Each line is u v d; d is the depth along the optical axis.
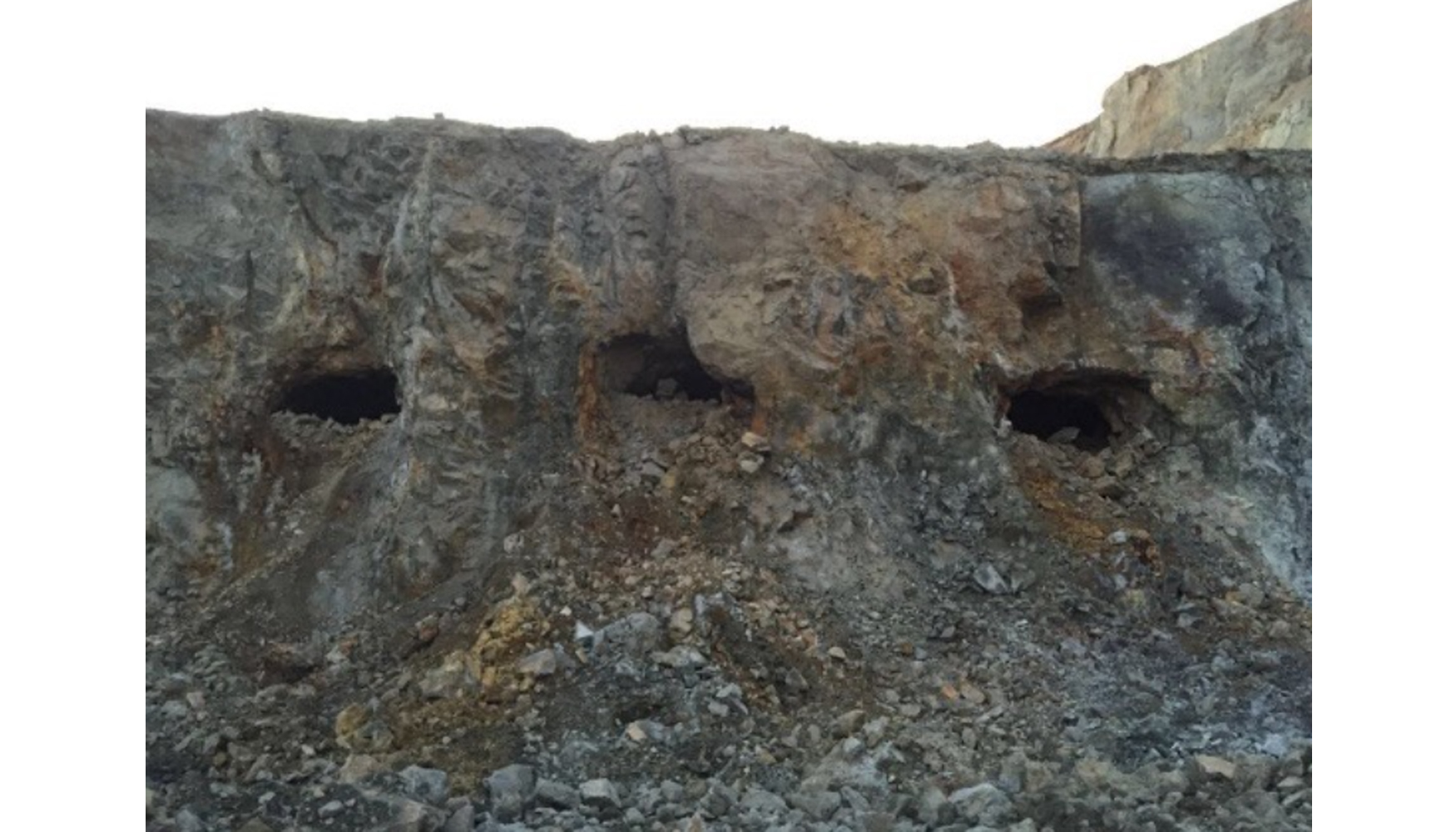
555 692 6.82
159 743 6.63
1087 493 9.01
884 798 6.02
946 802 5.79
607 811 5.83
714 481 8.50
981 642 7.70
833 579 8.10
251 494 9.01
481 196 9.12
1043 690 7.29
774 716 6.86
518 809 5.85
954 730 6.88
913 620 7.88
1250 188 10.16
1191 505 9.12
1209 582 8.48
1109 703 7.18
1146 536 8.49
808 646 7.47
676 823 5.66
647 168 9.26
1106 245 9.82
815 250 9.09
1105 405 9.82
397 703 6.82
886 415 8.85
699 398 9.41
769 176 9.16
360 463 9.01
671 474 8.51
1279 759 6.45
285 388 9.43
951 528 8.48
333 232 9.39
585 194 9.31
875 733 6.61
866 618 7.87
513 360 8.84
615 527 8.12
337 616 8.05
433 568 8.13
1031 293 9.47
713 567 7.84
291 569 8.39
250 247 9.38
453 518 8.30
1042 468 9.09
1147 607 8.02
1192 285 9.70
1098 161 10.04
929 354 9.02
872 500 8.55
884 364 8.97
